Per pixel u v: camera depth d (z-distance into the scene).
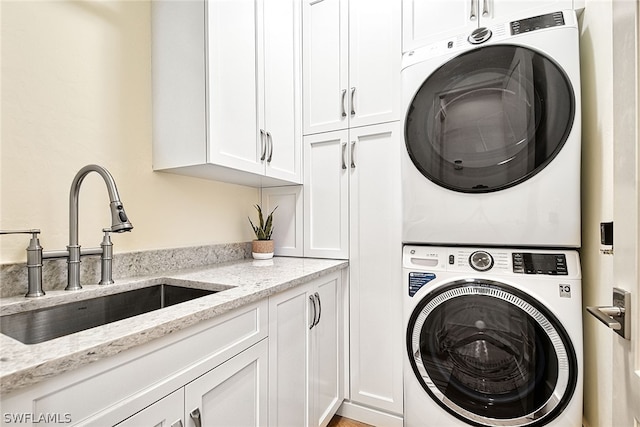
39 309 0.83
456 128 1.30
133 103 1.22
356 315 1.62
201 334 0.75
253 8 1.40
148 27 1.29
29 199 0.93
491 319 1.21
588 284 1.16
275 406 1.04
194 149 1.17
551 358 1.11
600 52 1.09
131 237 1.20
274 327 1.05
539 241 1.17
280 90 1.60
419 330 1.32
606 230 0.80
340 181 1.70
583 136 1.22
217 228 1.60
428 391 1.29
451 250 1.32
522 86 1.20
